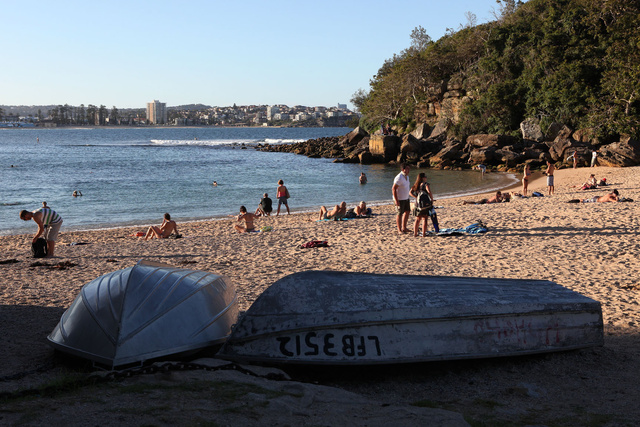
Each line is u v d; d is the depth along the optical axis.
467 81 64.31
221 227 20.75
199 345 4.97
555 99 50.97
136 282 5.10
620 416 3.71
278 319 4.79
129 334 4.68
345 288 4.97
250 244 14.67
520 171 45.28
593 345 5.38
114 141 142.62
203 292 5.38
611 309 7.17
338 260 11.67
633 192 24.86
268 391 3.92
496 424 3.51
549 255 11.34
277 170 51.75
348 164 58.44
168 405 3.50
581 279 9.07
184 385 3.94
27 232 21.47
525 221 16.17
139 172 50.06
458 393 4.45
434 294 5.07
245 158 70.06
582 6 53.25
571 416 3.73
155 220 24.41
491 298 5.14
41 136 194.75
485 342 4.97
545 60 52.84
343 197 32.16
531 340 5.13
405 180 14.75
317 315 4.75
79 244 15.80
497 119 57.00
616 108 45.81
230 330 5.42
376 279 5.28
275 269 10.84
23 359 5.13
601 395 4.29
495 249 12.25
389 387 4.60
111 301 4.91
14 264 12.20
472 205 22.27
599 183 29.33
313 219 21.44
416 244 13.35
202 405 3.54
